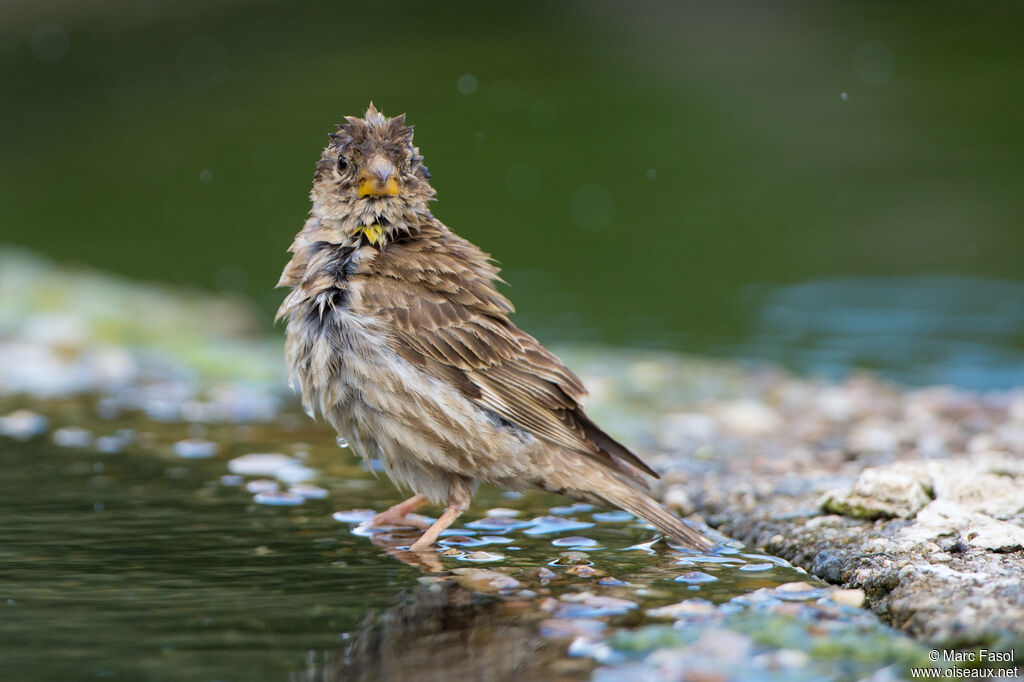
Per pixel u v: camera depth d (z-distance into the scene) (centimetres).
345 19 3816
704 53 3325
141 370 1390
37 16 4009
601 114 2805
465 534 789
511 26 3638
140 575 685
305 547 749
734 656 562
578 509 862
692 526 813
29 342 1488
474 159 2536
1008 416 1182
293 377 816
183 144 2862
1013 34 3272
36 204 2509
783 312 1709
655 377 1384
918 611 612
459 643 581
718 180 2397
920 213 2120
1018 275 1820
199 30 3797
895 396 1300
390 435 776
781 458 1009
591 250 2053
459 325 789
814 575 703
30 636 588
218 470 952
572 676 540
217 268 2069
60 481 906
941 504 755
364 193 796
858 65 3133
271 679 538
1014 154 2409
